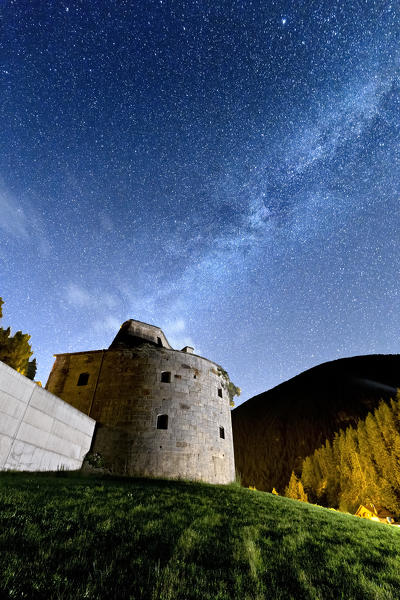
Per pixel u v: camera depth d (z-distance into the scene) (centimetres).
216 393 2667
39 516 706
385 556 820
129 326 2938
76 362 2517
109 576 470
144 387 2314
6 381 1266
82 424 1936
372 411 9381
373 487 5019
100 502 952
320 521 1205
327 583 586
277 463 9688
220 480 2280
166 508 1016
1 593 381
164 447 2123
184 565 548
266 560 654
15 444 1295
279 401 12731
